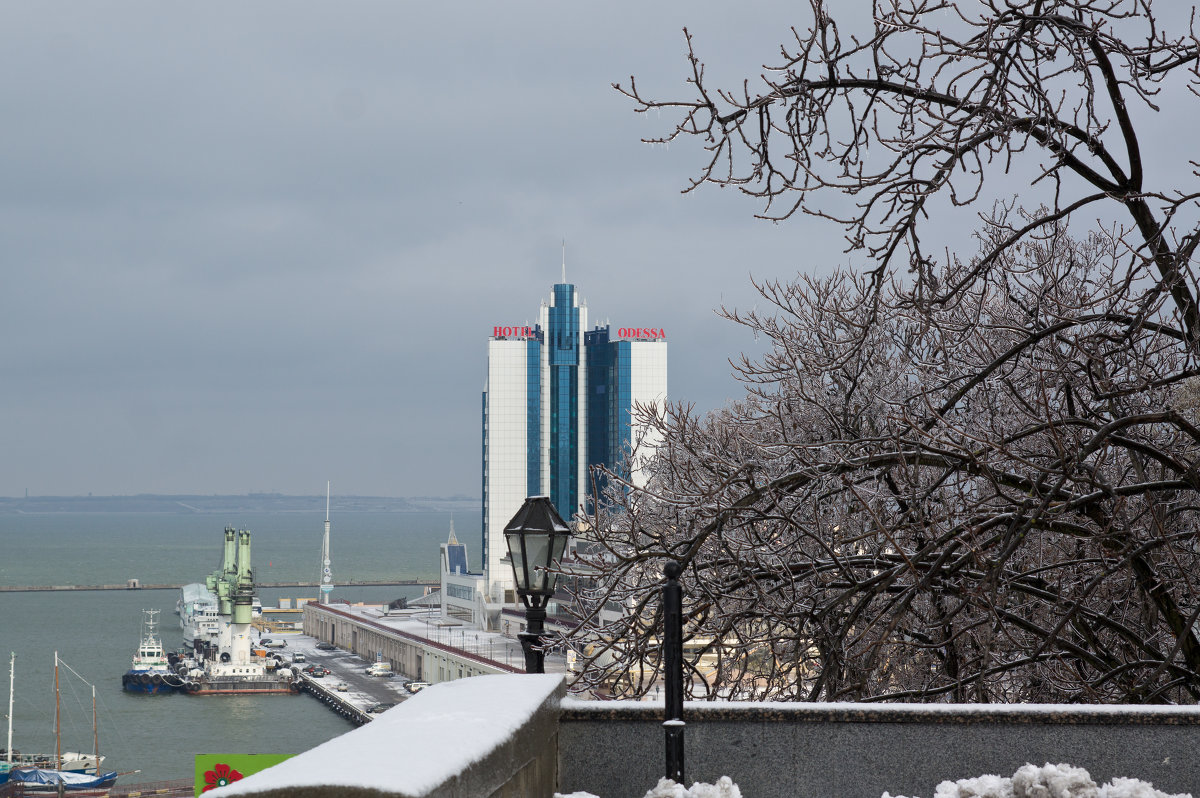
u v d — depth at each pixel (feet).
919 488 48.03
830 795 23.22
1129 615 52.37
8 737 448.24
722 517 41.83
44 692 596.29
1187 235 38.19
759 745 23.38
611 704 23.30
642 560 45.57
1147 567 40.50
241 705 581.94
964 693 49.62
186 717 539.29
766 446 42.70
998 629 36.70
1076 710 22.95
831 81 38.68
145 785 395.75
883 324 57.47
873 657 38.96
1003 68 37.86
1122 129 39.52
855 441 39.86
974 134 37.47
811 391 62.75
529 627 45.88
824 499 52.80
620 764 23.20
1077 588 50.29
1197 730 22.72
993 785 21.44
